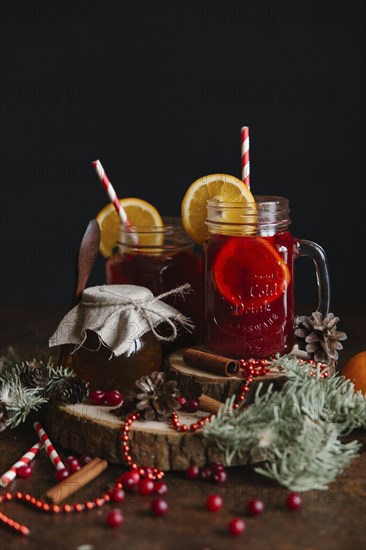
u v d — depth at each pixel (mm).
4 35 1366
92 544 643
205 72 1361
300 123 1361
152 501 692
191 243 890
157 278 863
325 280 853
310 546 638
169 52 1361
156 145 1387
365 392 833
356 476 733
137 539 648
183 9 1349
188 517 675
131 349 799
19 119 1396
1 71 1377
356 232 1393
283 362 775
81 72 1377
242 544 641
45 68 1378
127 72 1373
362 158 1370
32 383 818
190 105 1371
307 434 711
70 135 1398
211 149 1379
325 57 1345
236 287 801
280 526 663
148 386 754
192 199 862
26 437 813
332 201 1382
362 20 1334
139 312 804
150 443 734
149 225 923
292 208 1381
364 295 1411
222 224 799
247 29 1345
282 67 1351
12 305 1396
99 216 942
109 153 1396
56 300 1470
